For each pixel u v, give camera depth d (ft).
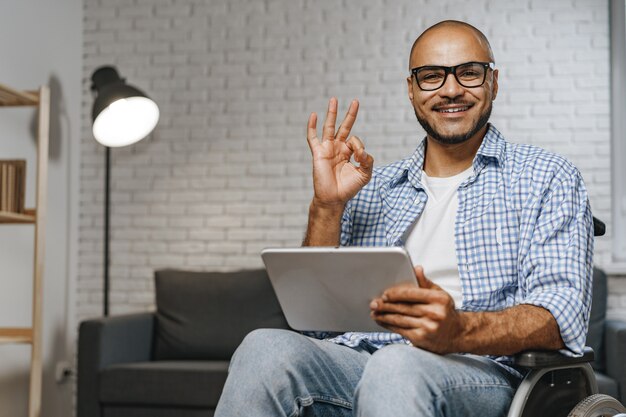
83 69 15.99
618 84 14.29
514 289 6.11
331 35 15.15
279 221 15.16
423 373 5.08
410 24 14.89
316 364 5.66
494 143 6.53
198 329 13.34
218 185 15.40
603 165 14.17
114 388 11.85
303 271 5.50
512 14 14.55
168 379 11.72
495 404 5.48
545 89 14.38
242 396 5.43
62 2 15.30
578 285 5.66
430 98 6.47
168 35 15.72
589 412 5.44
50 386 14.83
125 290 15.55
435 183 6.68
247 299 13.43
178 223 15.47
